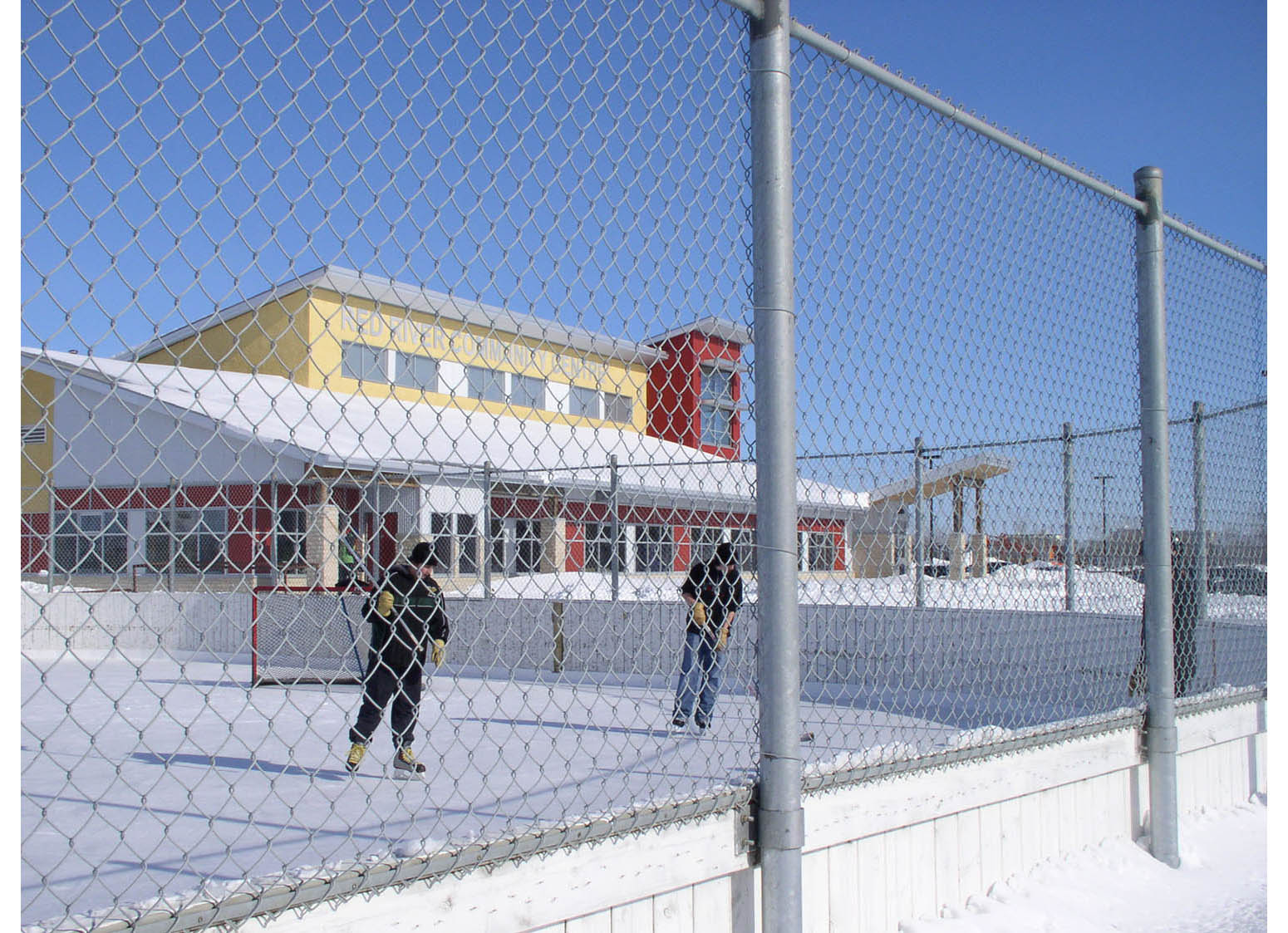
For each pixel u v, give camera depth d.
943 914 4.00
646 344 3.10
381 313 2.57
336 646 11.71
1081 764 4.72
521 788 5.12
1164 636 5.16
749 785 3.20
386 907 2.41
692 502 6.37
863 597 8.14
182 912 2.11
